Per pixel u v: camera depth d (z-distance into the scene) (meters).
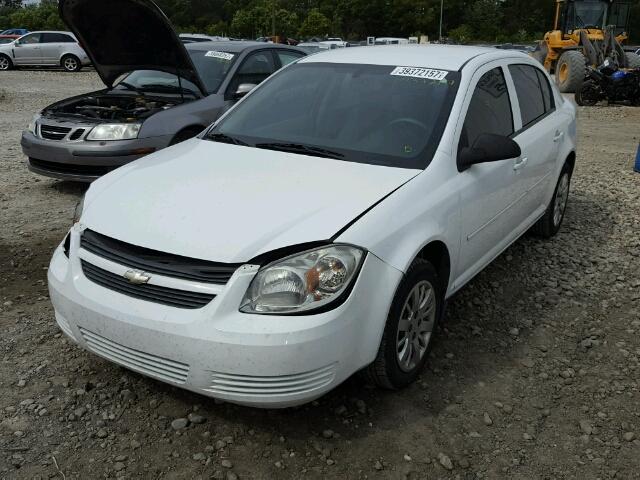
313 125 3.93
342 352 2.78
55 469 2.75
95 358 3.55
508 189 4.26
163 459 2.83
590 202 7.07
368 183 3.25
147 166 3.61
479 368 3.63
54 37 25.55
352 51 4.61
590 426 3.15
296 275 2.70
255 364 2.63
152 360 2.80
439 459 2.89
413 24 88.25
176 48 6.52
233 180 3.29
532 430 3.11
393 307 3.05
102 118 6.57
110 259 2.92
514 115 4.51
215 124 4.28
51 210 6.21
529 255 5.36
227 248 2.74
